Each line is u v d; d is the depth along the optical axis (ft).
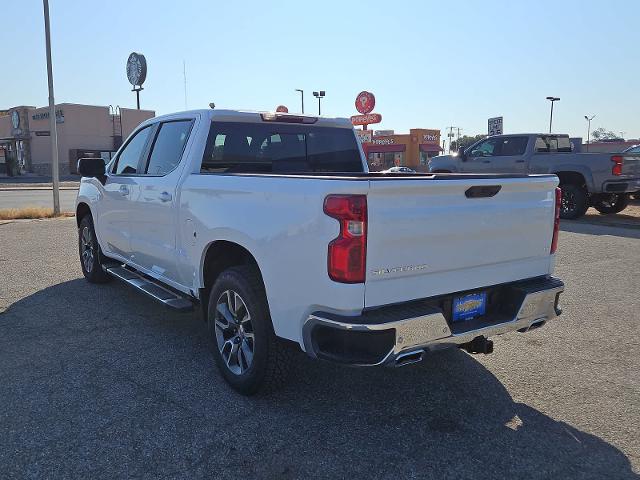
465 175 12.41
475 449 10.70
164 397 12.75
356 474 9.83
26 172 179.42
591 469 10.06
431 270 10.97
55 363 14.65
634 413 12.22
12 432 11.08
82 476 9.66
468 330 11.33
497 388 13.46
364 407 12.40
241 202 12.39
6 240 34.53
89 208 22.48
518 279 12.78
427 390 13.32
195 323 18.12
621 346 16.31
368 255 10.07
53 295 21.35
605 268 26.71
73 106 161.48
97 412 11.96
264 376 12.23
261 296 12.19
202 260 13.99
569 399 12.89
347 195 9.98
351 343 10.20
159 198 15.94
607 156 42.91
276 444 10.78
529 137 47.83
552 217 13.32
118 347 15.89
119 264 20.99
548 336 17.19
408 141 173.58
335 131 18.72
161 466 10.00
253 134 16.60
